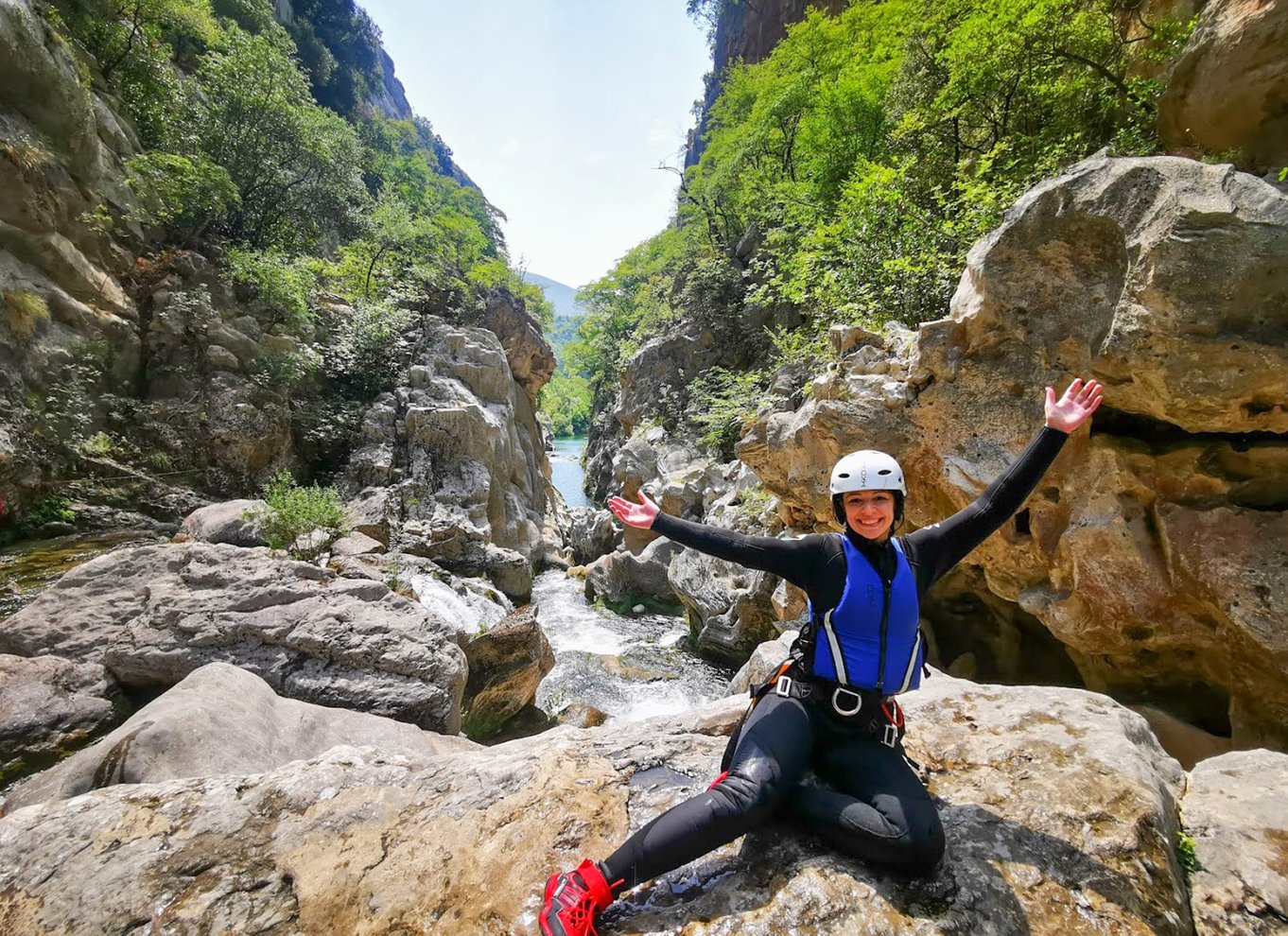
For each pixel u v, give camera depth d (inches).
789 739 65.0
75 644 227.1
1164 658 181.8
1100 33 305.1
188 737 139.5
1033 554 193.6
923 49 403.9
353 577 332.5
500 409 734.5
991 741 89.5
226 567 265.7
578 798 80.3
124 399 484.7
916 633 67.2
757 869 65.7
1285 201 132.3
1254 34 214.8
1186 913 62.9
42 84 454.6
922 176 394.6
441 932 61.2
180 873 69.2
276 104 689.0
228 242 636.7
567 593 598.2
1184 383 145.3
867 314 297.1
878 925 57.5
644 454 706.2
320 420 605.0
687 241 1043.3
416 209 1378.0
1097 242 163.3
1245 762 90.3
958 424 197.8
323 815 78.1
